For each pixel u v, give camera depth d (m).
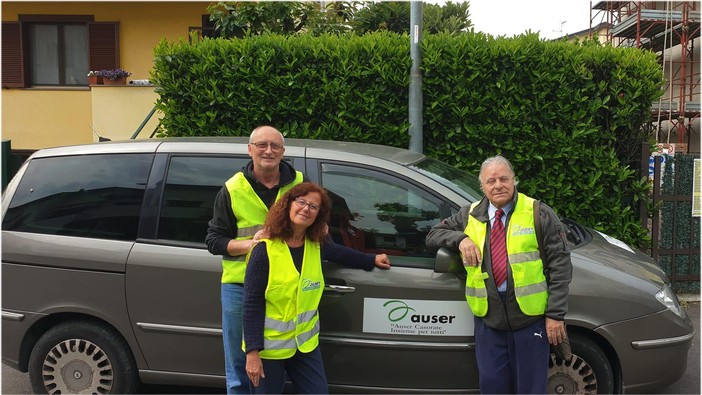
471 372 3.18
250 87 5.75
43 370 3.51
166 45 5.98
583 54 5.63
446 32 5.90
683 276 6.21
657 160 6.07
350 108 5.73
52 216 3.54
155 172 3.49
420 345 3.14
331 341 3.19
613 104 5.81
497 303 2.84
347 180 3.33
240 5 7.37
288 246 2.68
